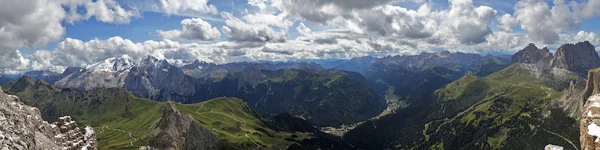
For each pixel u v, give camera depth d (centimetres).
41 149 5975
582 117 5078
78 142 7750
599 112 4769
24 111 6625
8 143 4994
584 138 4853
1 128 5122
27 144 5519
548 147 5612
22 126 5750
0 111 5516
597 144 4472
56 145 6806
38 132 6569
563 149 5488
